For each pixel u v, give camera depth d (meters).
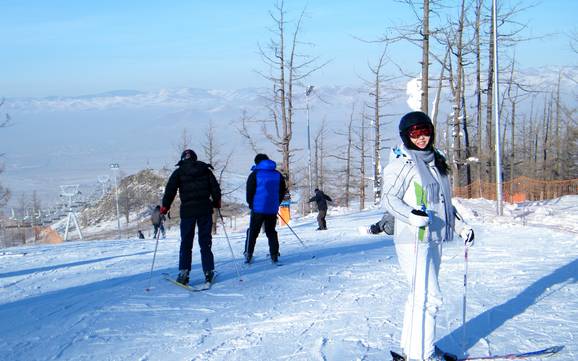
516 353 4.05
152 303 6.37
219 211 7.69
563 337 4.39
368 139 35.38
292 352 4.37
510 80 22.70
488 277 6.88
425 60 17.81
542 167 43.47
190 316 5.71
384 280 7.14
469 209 15.79
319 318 5.36
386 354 4.17
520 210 16.88
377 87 29.69
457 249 9.31
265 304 6.11
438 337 4.53
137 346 4.75
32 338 5.09
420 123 3.61
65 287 7.78
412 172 3.62
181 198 7.36
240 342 4.73
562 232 11.19
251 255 9.04
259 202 8.80
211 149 32.16
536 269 7.31
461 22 21.75
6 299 7.09
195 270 8.69
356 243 11.70
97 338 5.02
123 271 9.02
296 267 8.52
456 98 22.83
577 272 6.98
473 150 28.02
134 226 66.12
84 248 13.05
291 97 24.72
